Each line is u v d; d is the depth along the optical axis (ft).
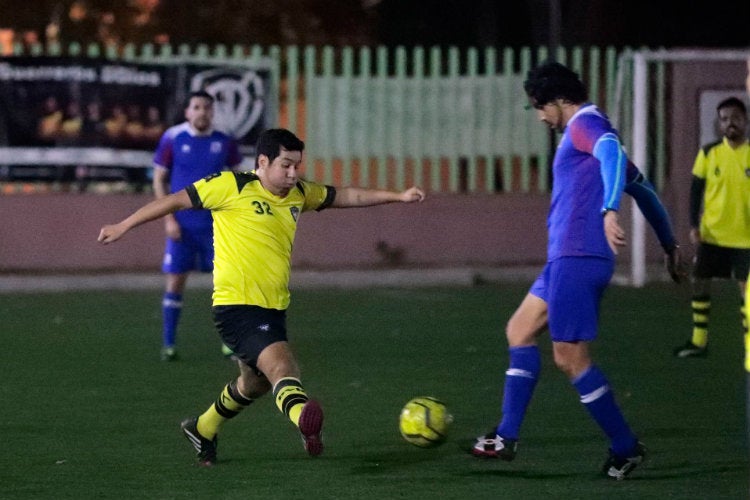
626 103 188.65
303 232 185.88
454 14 277.85
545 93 76.18
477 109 191.62
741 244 121.19
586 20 272.72
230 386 79.87
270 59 186.09
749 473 79.15
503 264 190.29
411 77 190.29
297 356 124.36
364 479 77.97
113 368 118.62
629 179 76.84
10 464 82.17
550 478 78.13
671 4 281.74
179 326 144.25
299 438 89.45
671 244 79.30
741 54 175.11
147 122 184.03
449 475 78.95
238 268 76.28
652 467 80.94
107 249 183.11
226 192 76.18
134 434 91.04
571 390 107.55
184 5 246.88
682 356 123.85
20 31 240.12
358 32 260.62
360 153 190.19
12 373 116.06
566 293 75.20
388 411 98.94
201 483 77.10
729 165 121.08
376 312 153.89
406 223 188.14
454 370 116.57
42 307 158.20
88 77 182.29
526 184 192.34
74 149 182.39
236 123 185.37
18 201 180.96
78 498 73.82
